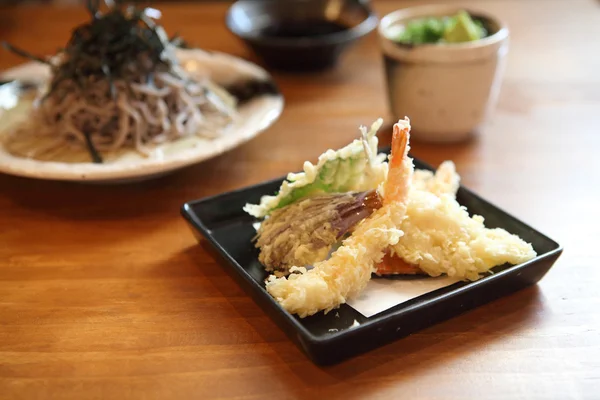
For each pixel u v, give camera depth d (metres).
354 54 0.73
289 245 0.44
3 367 0.41
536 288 0.45
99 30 0.56
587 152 0.57
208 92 0.59
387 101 0.61
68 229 0.50
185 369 0.41
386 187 0.44
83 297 0.45
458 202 0.49
